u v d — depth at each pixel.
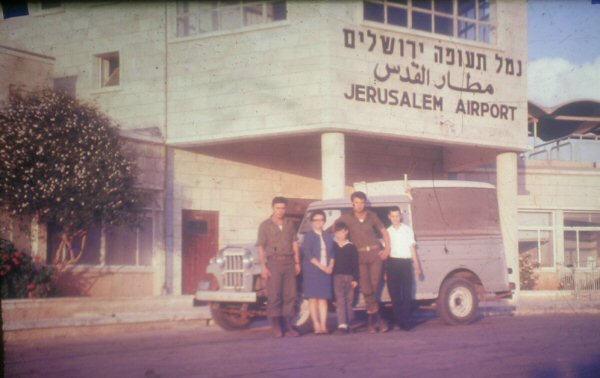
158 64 19.17
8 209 14.70
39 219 15.05
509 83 20.28
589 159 26.78
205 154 19.50
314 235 11.30
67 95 15.88
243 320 12.34
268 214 20.25
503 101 20.16
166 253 18.56
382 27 18.27
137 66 19.44
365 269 11.58
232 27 18.84
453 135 19.28
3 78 18.05
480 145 19.81
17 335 11.13
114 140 16.05
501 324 12.91
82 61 20.05
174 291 18.66
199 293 11.99
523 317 14.82
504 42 20.17
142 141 18.08
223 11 18.95
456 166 23.05
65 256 15.65
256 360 8.70
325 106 17.48
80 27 20.00
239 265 11.82
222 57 18.56
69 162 15.04
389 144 22.31
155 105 19.11
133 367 8.31
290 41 17.88
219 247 19.56
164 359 8.88
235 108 18.39
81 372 8.03
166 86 19.03
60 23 20.12
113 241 17.48
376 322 11.77
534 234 26.19
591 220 26.61
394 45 18.45
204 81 18.73
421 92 18.83
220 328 12.62
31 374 7.93
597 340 10.40
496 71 20.05
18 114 15.00
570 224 26.45
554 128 26.95
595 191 26.62
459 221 13.01
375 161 22.08
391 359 8.69
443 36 19.20
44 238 15.40
